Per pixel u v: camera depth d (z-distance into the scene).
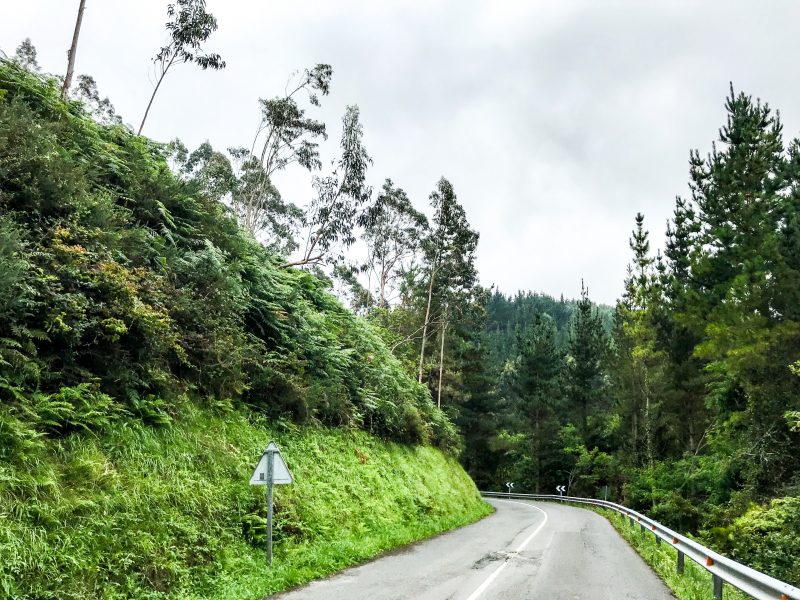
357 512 13.40
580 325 59.91
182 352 10.38
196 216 14.99
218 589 7.36
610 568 11.39
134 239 11.22
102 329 8.89
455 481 26.86
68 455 7.18
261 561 8.76
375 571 9.70
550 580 9.61
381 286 49.09
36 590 5.36
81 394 8.10
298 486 11.99
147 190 13.77
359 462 16.14
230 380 12.09
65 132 12.48
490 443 56.31
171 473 8.55
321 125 34.19
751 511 17.50
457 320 49.97
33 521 6.02
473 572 10.03
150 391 9.79
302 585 8.35
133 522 7.13
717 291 25.11
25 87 12.24
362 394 18.73
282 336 15.16
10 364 7.17
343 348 20.38
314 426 15.28
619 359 44.44
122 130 15.16
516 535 16.86
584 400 57.94
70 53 19.59
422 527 15.96
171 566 7.07
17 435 6.48
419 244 47.38
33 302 7.70
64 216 9.97
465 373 58.06
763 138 25.30
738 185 24.92
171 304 11.10
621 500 47.09
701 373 34.84
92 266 9.41
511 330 145.62
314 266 40.28
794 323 19.77
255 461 10.99
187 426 9.99
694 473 31.83
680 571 10.68
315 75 32.53
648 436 38.03
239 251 15.58
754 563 15.67
